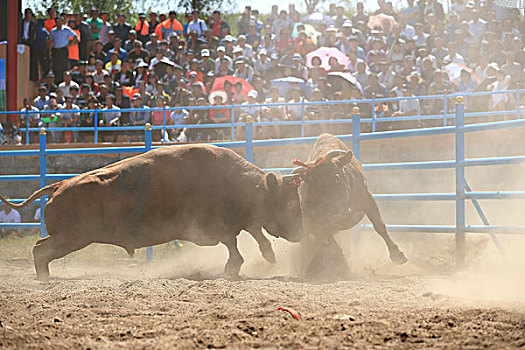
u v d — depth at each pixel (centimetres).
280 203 1359
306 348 667
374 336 711
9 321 848
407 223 2455
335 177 1314
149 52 3331
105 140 2945
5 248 2039
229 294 1041
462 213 1466
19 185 2775
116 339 746
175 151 1394
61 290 1146
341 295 1045
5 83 3350
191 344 691
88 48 3456
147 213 1363
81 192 1360
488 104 2636
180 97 2884
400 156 2467
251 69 3000
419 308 893
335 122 2466
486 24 3044
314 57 2884
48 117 3048
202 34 3331
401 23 3117
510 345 670
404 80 2803
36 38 3341
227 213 1378
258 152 2592
